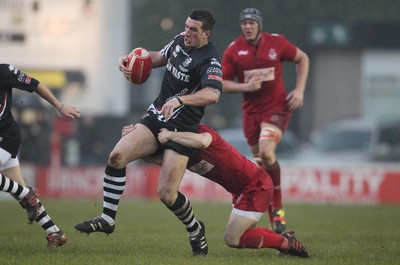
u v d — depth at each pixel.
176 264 28.69
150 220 50.38
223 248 34.41
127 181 76.56
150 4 143.50
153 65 32.03
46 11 92.06
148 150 30.34
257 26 40.69
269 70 41.12
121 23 92.88
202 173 30.48
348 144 103.75
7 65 31.19
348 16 153.25
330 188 70.94
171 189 29.72
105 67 92.94
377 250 34.16
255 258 30.72
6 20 91.69
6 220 49.72
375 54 141.25
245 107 42.03
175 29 144.38
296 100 41.25
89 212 55.97
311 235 40.91
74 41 92.25
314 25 141.00
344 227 46.28
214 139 30.05
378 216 54.50
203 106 29.78
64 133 79.94
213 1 141.75
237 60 41.38
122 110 95.25
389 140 105.25
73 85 92.88
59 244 32.56
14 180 32.25
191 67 30.25
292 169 71.38
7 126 31.50
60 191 76.75
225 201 71.38
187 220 30.78
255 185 30.38
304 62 41.78
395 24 140.38
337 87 142.12
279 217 40.38
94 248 33.78
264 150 40.09
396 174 70.00
